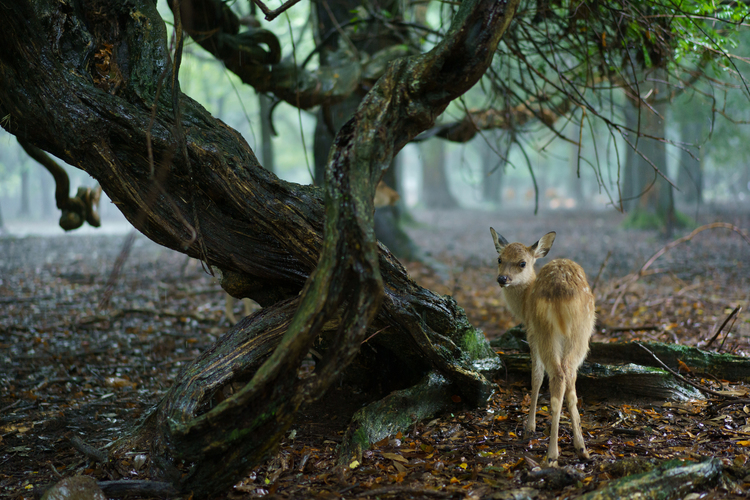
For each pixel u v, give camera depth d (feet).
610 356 22.13
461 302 40.34
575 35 23.66
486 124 34.42
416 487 14.02
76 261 60.80
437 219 118.21
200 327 33.68
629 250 62.08
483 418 18.74
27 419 20.44
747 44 41.83
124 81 17.53
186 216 17.19
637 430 16.92
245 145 17.85
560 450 15.92
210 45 26.99
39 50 16.16
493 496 12.75
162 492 14.24
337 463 15.53
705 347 24.53
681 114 72.74
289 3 15.29
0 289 45.11
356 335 13.14
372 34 35.91
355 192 13.47
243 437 13.33
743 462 14.34
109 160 16.40
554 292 15.92
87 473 15.90
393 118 14.76
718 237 67.62
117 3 17.95
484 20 14.33
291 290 19.08
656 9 22.62
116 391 23.72
